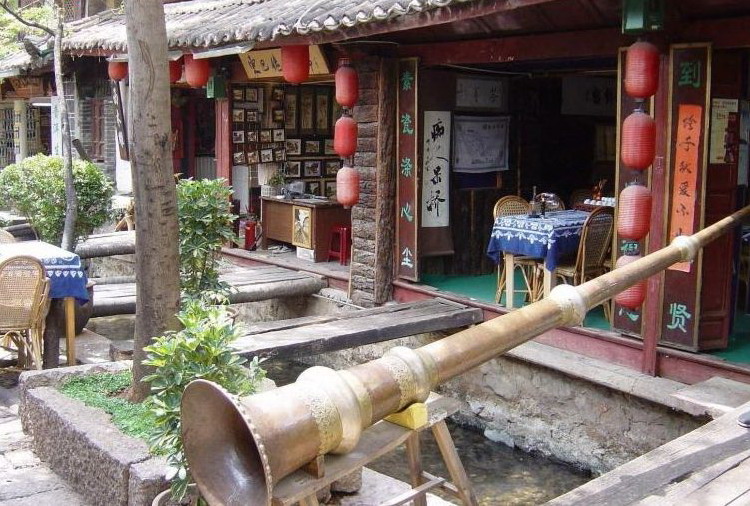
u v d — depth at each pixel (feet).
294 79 25.23
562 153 32.63
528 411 22.20
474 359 9.01
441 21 19.25
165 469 12.84
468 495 10.77
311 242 32.71
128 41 15.40
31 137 54.80
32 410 16.60
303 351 20.59
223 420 7.92
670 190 19.25
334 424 7.82
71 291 21.43
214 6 34.40
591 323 22.50
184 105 40.24
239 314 33.32
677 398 17.67
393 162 26.48
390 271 26.96
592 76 33.24
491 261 30.01
